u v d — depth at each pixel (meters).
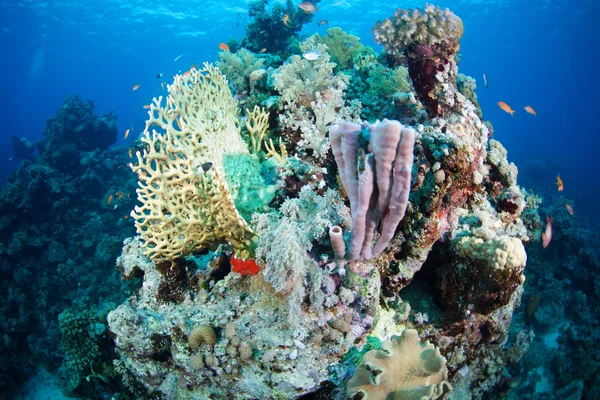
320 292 3.21
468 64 84.81
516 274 3.41
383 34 5.53
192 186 3.60
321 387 3.34
